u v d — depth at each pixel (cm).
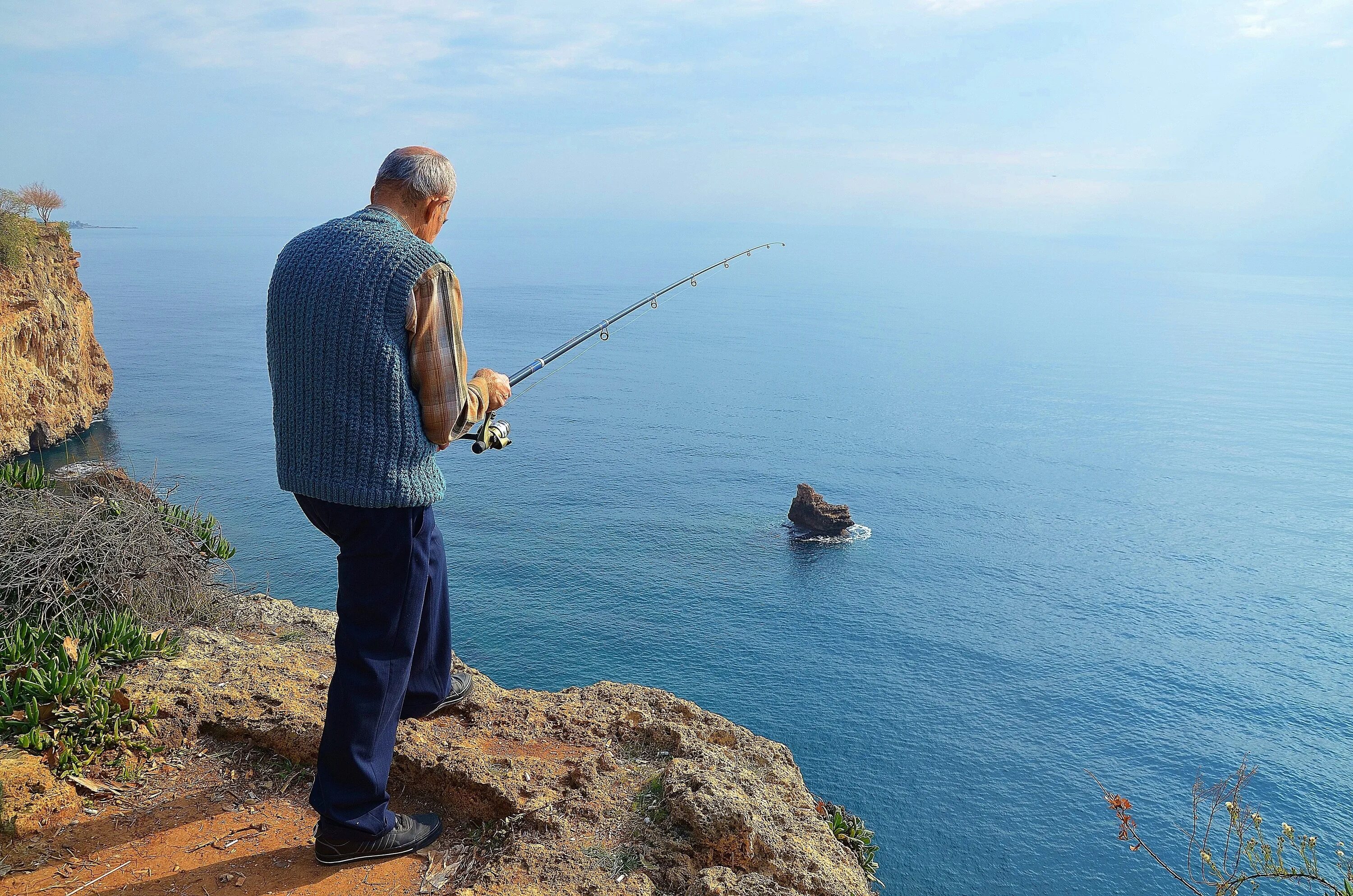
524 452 14775
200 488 8225
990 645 7775
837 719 6141
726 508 11644
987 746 5912
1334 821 5219
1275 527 12669
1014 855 4662
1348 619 9081
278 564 6366
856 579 9112
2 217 5759
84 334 6988
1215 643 8269
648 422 18500
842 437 17900
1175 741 6188
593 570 8731
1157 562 10819
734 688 6494
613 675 6531
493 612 7494
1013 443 18050
